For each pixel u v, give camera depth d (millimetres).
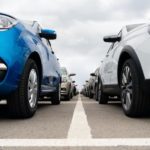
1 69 3758
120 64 5117
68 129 3406
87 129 3398
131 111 4430
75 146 2570
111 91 6477
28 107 4281
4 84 3779
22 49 4016
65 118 4379
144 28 4359
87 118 4379
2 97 4109
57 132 3225
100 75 8094
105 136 2994
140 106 4305
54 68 6934
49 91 6508
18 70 3906
